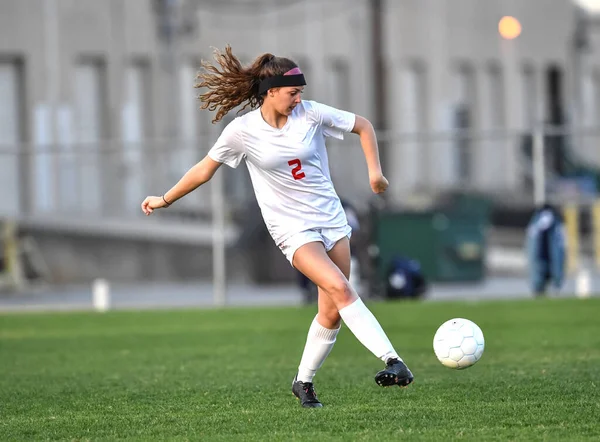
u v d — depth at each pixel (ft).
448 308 218.18
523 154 519.60
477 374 120.26
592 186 455.63
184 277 358.64
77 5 424.05
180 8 433.48
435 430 87.25
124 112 433.89
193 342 167.84
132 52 435.53
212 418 95.91
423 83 539.29
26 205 360.89
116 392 114.01
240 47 465.06
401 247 300.20
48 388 118.83
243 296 297.12
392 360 93.40
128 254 353.92
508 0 579.89
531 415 92.79
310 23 489.67
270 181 95.55
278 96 93.35
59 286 338.75
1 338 180.65
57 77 418.10
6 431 92.43
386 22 519.60
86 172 361.71
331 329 99.09
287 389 112.27
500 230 458.91
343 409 98.27
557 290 247.70
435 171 522.88
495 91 577.02
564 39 606.55
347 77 504.02
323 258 94.99
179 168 376.27
